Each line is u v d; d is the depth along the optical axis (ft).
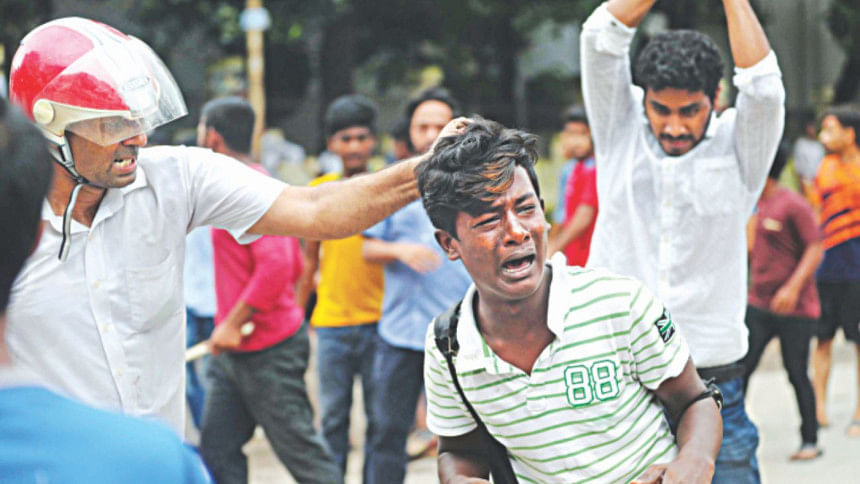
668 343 8.87
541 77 60.64
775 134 12.21
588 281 8.84
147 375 9.77
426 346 9.20
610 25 12.29
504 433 8.96
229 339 16.48
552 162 57.82
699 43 12.43
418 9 54.60
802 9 70.90
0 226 5.19
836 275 25.41
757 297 23.07
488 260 8.43
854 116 25.38
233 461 17.39
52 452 4.93
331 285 19.65
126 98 9.04
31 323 9.30
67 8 53.16
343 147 20.44
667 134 12.48
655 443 8.98
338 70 53.78
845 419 26.53
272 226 10.12
